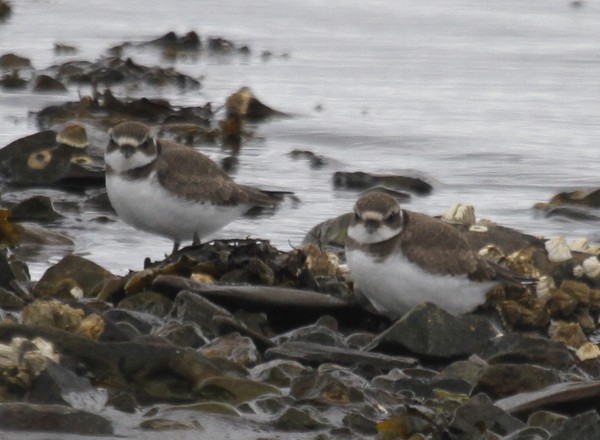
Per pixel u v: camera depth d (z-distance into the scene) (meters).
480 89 25.69
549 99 24.86
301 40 30.91
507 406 9.12
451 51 29.80
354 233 11.59
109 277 12.15
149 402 9.16
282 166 19.50
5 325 9.43
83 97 22.06
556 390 9.23
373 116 23.19
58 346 9.34
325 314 11.52
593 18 35.09
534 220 16.86
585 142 21.61
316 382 9.34
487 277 11.65
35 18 32.28
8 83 24.28
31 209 15.86
